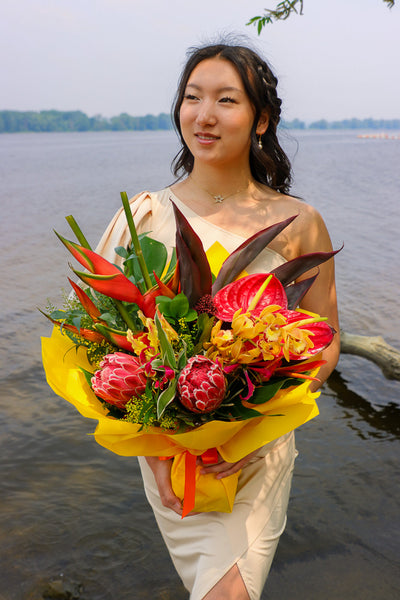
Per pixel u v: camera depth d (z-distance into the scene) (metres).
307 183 21.50
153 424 1.73
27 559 3.11
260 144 2.37
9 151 61.91
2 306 6.89
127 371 1.64
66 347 1.90
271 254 2.22
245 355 1.66
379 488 3.64
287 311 1.71
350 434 4.28
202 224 2.28
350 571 2.99
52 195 18.17
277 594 2.86
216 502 1.99
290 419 1.81
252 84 2.21
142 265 1.83
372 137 161.75
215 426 1.63
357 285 7.51
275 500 2.18
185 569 2.14
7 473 3.85
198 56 2.22
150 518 3.44
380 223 12.45
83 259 1.74
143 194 2.38
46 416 4.53
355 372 5.21
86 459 4.02
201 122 2.19
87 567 3.06
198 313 1.76
